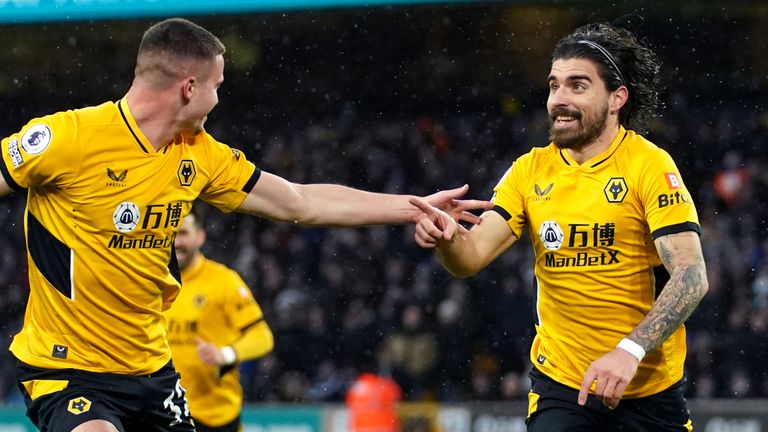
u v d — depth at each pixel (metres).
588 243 16.52
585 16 55.69
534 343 17.80
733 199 60.88
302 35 61.50
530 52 61.84
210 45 16.17
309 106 68.56
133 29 58.38
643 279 16.62
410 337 52.28
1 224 64.00
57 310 16.12
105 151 15.73
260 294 59.19
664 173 16.34
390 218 18.09
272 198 17.41
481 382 50.72
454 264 17.50
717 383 49.53
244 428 33.47
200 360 27.48
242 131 68.94
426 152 66.56
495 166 65.56
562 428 16.84
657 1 53.28
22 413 33.72
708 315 52.44
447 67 64.56
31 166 15.38
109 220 15.85
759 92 63.72
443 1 44.06
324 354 55.00
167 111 15.97
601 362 15.22
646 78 17.42
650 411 17.03
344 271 59.03
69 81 65.00
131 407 16.61
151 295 16.52
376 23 59.28
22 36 59.84
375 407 33.53
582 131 16.52
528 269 55.09
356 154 67.44
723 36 58.78
